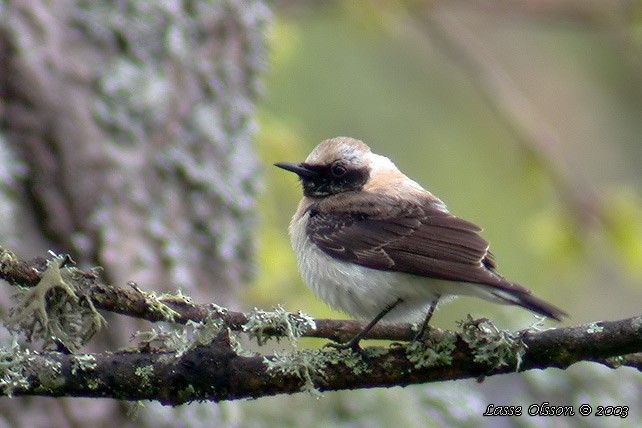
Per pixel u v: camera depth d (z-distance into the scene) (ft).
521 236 56.29
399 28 56.65
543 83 69.31
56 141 36.47
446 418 38.17
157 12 38.75
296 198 48.34
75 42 37.50
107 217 36.58
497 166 59.21
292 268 45.21
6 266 25.04
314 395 25.46
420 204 35.06
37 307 25.09
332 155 38.06
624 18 57.11
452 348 25.88
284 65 50.57
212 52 40.06
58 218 36.17
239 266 39.70
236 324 26.27
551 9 57.11
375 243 33.32
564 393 38.96
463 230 33.32
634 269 53.62
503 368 25.72
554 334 25.40
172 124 38.58
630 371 39.83
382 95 59.36
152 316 25.68
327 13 53.62
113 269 36.22
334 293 33.55
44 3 37.27
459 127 60.23
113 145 37.19
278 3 50.62
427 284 31.73
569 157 56.08
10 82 36.29
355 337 27.53
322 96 57.67
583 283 54.65
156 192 37.81
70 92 36.96
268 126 47.57
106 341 35.70
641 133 68.59
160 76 38.50
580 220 53.31
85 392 24.89
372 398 38.29
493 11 56.95
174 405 25.59
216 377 25.26
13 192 35.63
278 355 25.57
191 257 38.14
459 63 56.39
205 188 38.73
